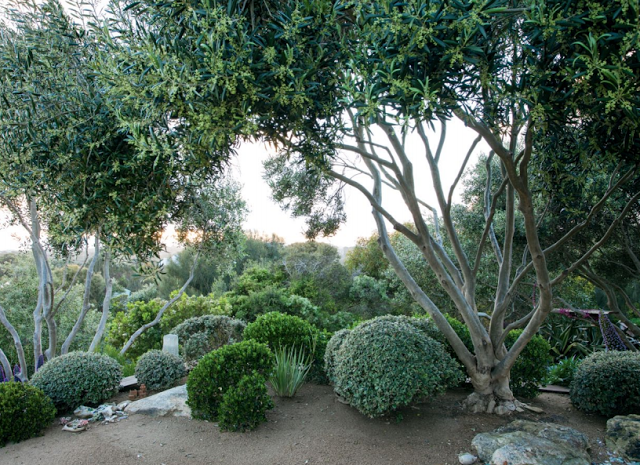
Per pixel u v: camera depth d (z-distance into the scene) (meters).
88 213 2.79
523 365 5.20
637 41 1.96
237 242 8.48
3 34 3.28
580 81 2.28
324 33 2.55
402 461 3.65
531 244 3.82
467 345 5.63
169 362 5.96
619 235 6.85
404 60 2.30
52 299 6.98
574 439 3.77
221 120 2.44
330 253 17.02
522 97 2.39
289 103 2.64
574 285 9.45
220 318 7.63
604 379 4.59
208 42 2.20
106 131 2.75
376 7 2.39
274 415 4.73
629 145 2.70
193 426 4.46
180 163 2.79
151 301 10.63
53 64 2.93
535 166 4.23
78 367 5.14
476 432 4.18
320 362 5.95
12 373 6.47
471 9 2.18
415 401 4.51
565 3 2.16
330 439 4.07
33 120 2.70
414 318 5.72
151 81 2.38
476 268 5.05
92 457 3.75
